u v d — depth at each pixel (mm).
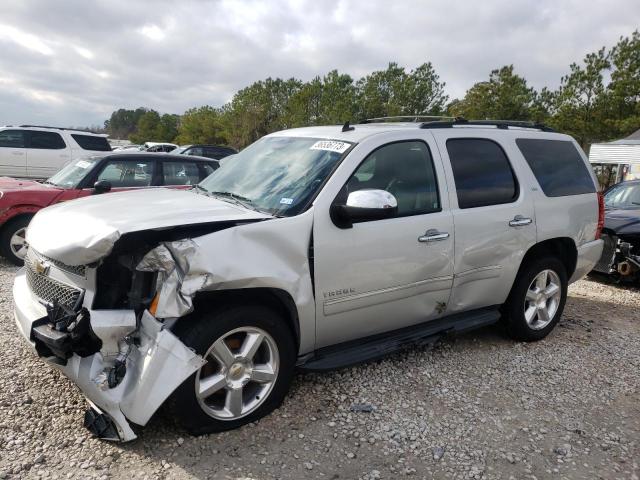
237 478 2754
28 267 3463
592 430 3436
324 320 3477
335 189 3479
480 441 3234
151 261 2809
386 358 4348
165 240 2932
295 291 3240
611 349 4859
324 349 3672
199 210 3240
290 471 2838
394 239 3668
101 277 2879
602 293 6988
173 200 3615
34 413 3207
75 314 2863
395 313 3869
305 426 3270
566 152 5160
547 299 4977
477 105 33562
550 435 3348
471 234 4137
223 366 3066
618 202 8750
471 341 4852
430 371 4145
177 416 2941
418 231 3803
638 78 27734
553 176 4914
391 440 3180
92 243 2721
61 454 2842
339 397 3645
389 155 3822
